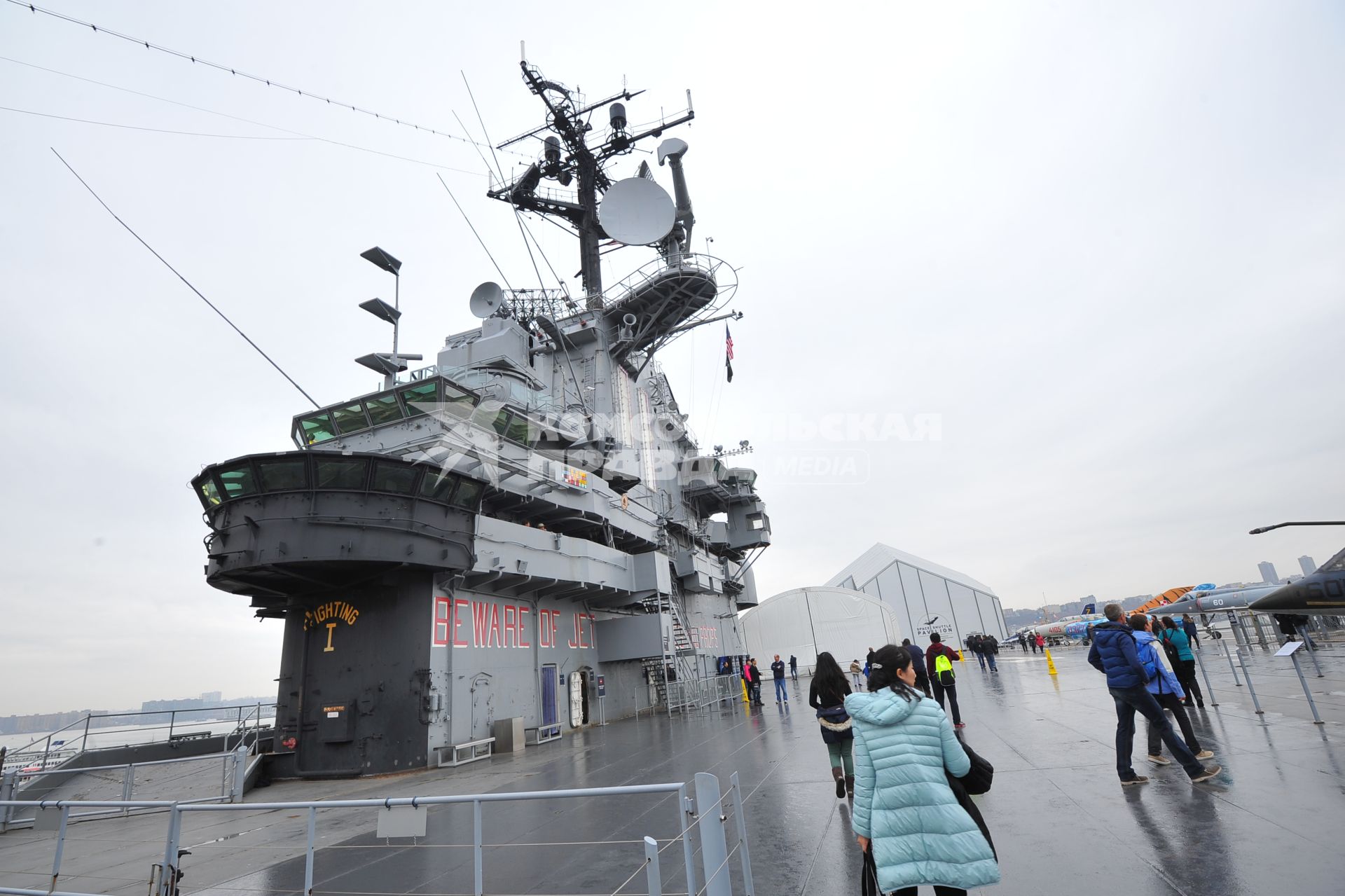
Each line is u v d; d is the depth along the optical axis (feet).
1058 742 37.58
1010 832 22.11
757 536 147.54
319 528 53.47
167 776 56.24
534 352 87.10
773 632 196.24
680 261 100.01
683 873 22.45
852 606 195.31
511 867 25.18
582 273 109.19
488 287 86.99
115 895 26.45
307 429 70.03
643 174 109.81
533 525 83.66
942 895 12.56
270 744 67.05
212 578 55.62
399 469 56.18
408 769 54.70
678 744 56.03
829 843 23.35
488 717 65.16
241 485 54.65
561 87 99.50
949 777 13.37
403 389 64.75
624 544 100.99
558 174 105.40
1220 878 16.49
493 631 69.36
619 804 34.17
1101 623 27.78
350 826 36.17
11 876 30.63
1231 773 26.17
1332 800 21.54
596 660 89.66
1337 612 23.61
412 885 24.23
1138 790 25.50
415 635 58.03
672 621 97.50
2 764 49.78
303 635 60.29
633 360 115.34
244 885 26.22
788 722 65.10
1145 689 26.08
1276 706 41.52
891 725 13.28
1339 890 15.17
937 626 251.39
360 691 56.44
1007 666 119.24
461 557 60.34
